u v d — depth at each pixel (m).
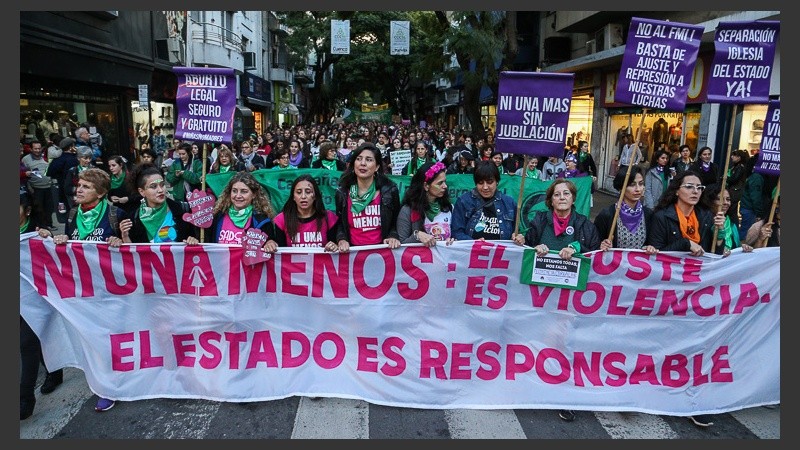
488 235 4.68
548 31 21.70
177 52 21.25
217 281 4.35
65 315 4.23
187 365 4.39
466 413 4.24
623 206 4.71
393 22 21.22
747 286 4.34
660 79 4.30
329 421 4.05
